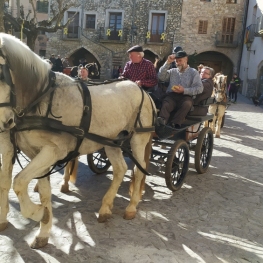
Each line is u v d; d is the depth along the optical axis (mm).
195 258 3707
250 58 27734
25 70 3129
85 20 31047
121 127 4242
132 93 4441
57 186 5551
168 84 6273
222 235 4297
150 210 4879
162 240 4047
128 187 5773
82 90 3709
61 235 3979
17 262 3379
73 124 3586
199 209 5066
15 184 3160
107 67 31234
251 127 13719
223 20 29750
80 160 7254
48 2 31234
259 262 3738
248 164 7961
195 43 30125
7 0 11711
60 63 15430
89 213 4629
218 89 10594
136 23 30469
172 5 29812
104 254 3652
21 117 3246
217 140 10625
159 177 6395
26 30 12352
